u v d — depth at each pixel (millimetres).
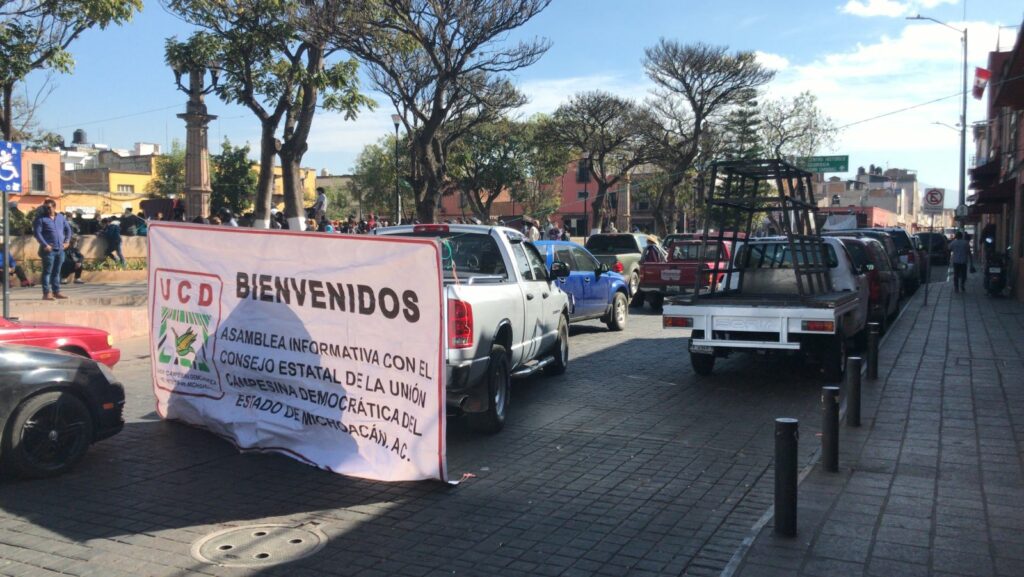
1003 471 6297
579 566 4547
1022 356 11797
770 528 5039
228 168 45062
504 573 4449
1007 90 17141
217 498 5707
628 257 20438
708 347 9836
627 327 15992
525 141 52500
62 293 17688
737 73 42406
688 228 57188
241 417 6883
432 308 5793
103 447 7035
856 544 4770
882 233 20094
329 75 19750
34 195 39125
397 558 4656
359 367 6172
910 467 6418
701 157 44281
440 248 5719
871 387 9688
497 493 5859
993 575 4348
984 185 31812
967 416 8172
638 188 63656
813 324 9359
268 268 6617
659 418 8281
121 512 5410
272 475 6250
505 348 8047
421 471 5902
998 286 21859
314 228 21562
